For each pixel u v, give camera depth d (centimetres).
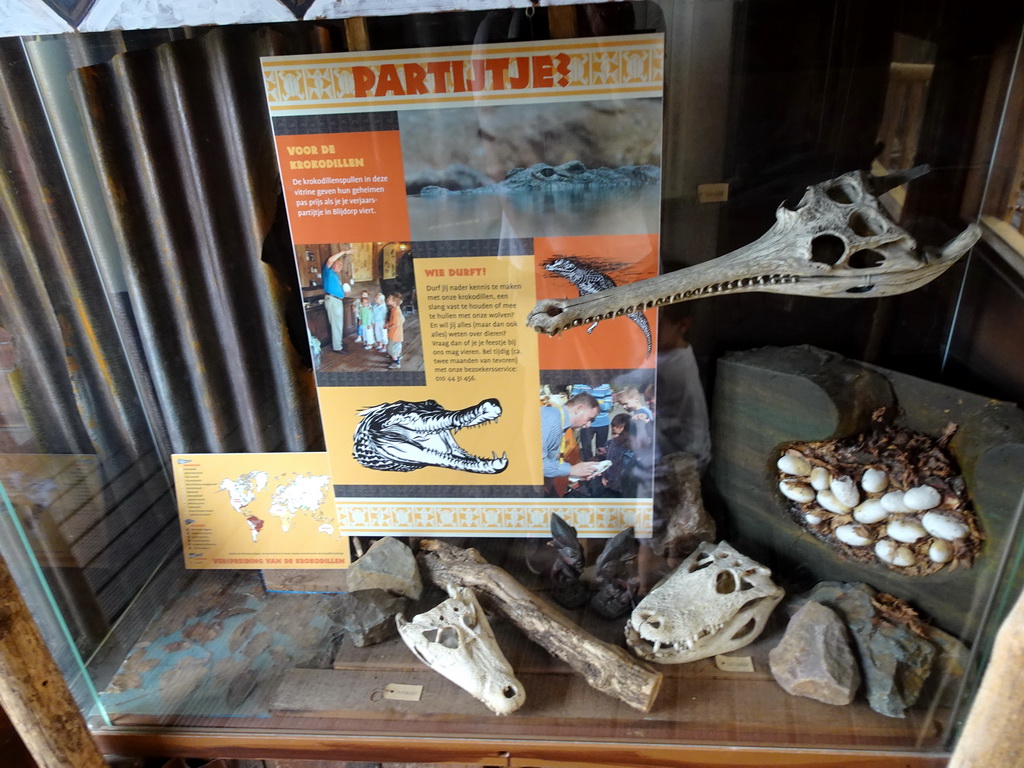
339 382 107
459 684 100
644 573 111
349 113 88
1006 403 89
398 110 87
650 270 94
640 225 91
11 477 101
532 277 96
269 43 85
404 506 116
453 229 94
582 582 111
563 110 85
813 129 86
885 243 81
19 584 101
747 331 102
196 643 114
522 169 89
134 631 117
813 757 93
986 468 88
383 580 112
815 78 83
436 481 113
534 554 116
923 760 90
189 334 108
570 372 102
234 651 113
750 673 101
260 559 122
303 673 109
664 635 98
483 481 112
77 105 92
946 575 93
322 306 102
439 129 88
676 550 112
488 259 95
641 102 84
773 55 82
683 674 101
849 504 99
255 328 106
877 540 99
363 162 91
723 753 95
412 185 92
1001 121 81
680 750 96
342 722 103
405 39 82
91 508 115
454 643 102
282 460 115
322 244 97
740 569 104
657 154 87
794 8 80
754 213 90
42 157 95
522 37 81
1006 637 64
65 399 109
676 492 110
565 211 91
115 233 101
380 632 111
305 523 119
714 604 101
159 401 114
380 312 101
